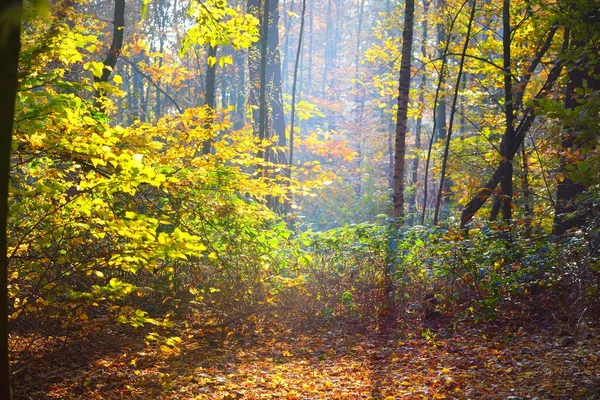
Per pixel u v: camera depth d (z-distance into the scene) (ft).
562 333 30.04
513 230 39.73
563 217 40.42
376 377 27.25
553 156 42.01
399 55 68.59
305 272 41.11
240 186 33.24
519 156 54.80
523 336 31.53
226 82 151.43
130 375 27.53
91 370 27.96
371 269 39.93
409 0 43.32
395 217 42.73
